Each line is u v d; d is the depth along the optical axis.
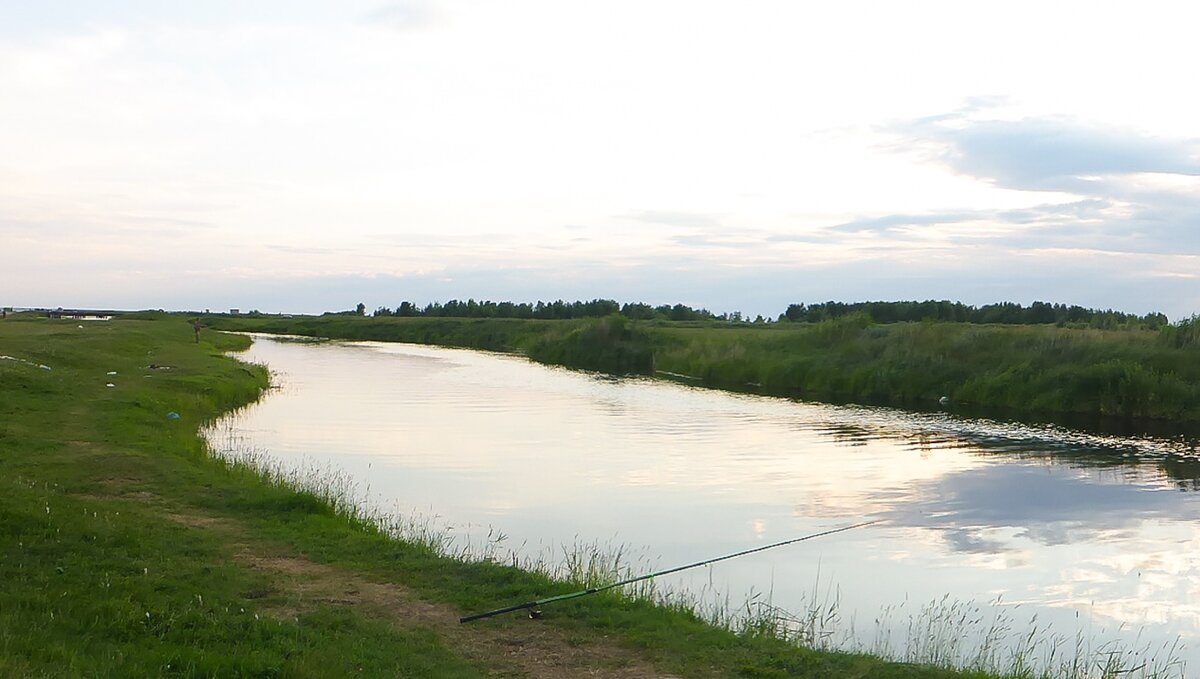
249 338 87.31
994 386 37.25
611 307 117.75
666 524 16.62
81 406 23.67
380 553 12.30
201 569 10.79
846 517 17.42
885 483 20.78
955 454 24.95
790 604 12.25
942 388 39.31
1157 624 11.91
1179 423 31.42
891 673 8.66
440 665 8.38
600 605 10.40
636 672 8.47
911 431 29.45
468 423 30.03
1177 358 34.50
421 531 15.02
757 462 23.30
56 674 6.60
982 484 20.72
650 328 66.44
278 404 34.28
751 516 17.36
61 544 10.90
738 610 11.66
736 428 29.77
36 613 8.24
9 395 23.62
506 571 11.56
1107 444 26.89
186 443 20.56
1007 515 17.72
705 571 13.72
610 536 15.62
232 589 10.18
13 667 6.57
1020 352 39.38
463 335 86.94
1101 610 12.42
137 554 11.05
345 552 12.28
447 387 43.19
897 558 14.71
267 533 13.03
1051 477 21.66
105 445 18.88
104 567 10.29
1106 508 18.44
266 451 23.03
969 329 44.28
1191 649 11.00
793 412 34.50
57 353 34.41
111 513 12.97
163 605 9.03
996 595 12.96
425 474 20.77
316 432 26.95
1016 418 32.88
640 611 10.30
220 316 154.75
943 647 10.62
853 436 28.19
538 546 14.75
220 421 28.52
